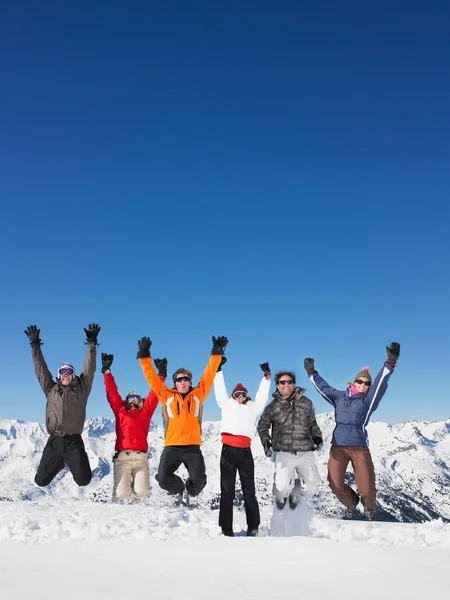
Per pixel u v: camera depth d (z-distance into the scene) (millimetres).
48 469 6391
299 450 5770
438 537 4703
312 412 5902
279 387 5938
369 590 3039
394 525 5637
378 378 6270
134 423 7629
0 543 4461
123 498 7484
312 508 5844
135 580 3307
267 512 6676
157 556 3951
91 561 3814
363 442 6246
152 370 6180
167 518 5488
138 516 5559
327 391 6605
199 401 6211
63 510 5945
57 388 6449
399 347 6223
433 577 3297
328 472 6363
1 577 3387
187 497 6426
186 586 3160
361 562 3689
